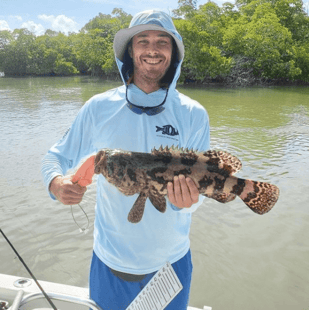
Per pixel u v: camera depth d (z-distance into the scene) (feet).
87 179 7.43
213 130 58.08
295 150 45.55
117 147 8.20
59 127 58.08
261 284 19.88
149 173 7.00
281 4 208.03
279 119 70.74
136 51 8.16
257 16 200.64
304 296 18.94
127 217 7.77
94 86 153.89
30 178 33.30
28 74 258.37
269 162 40.19
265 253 22.76
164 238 8.20
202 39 159.53
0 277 8.85
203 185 7.11
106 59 218.79
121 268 8.33
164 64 8.18
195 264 21.66
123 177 7.02
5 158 39.58
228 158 7.23
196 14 183.32
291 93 133.39
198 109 8.67
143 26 7.80
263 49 166.20
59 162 8.84
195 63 157.79
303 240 24.11
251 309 17.80
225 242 23.91
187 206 7.00
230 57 165.68
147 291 7.51
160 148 7.25
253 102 100.37
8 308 7.64
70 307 9.00
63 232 23.32
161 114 8.19
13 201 27.86
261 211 7.16
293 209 28.45
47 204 27.73
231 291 19.39
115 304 8.54
